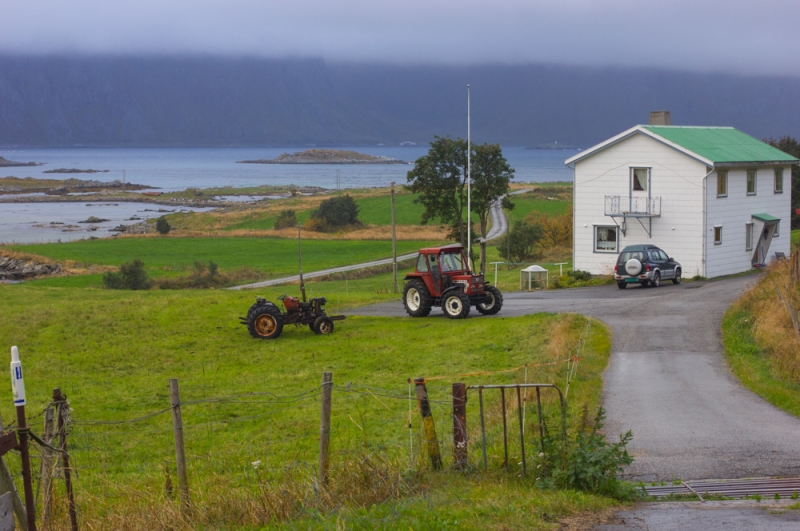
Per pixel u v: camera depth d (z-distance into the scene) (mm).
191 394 20484
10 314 32344
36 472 11219
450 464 10570
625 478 10797
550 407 14281
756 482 10328
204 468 12594
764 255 45781
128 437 16141
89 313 32562
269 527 8625
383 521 8352
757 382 16484
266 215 120438
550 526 8211
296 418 17062
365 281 56375
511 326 26281
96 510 9617
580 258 44188
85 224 122562
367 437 14414
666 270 38375
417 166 58062
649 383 16922
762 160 44000
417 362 22656
